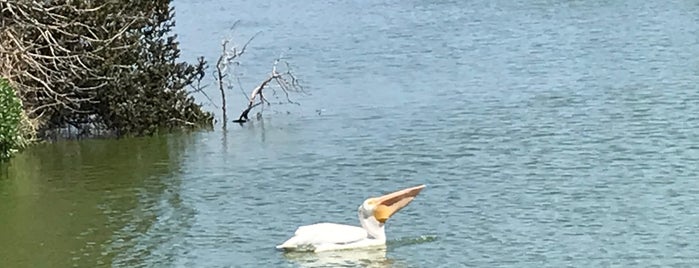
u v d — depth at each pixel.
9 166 31.09
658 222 24.08
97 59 32.91
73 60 32.81
